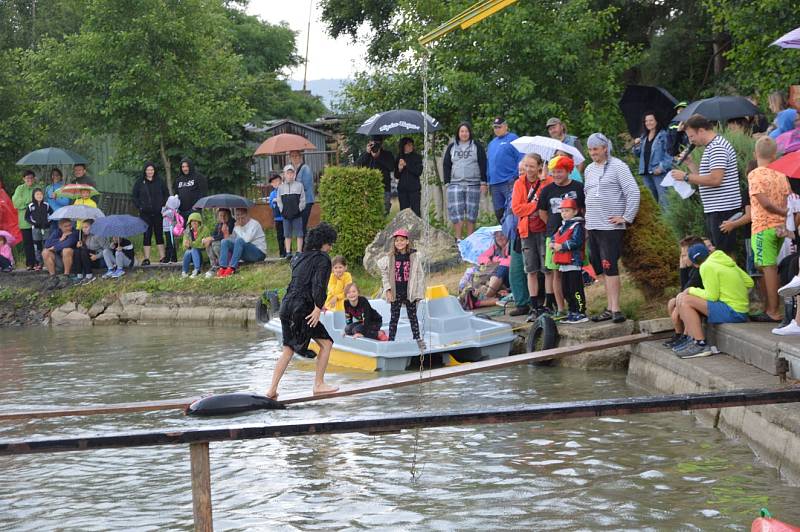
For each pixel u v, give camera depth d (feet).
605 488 25.95
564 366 44.01
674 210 45.29
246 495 26.96
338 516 24.73
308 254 37.17
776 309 35.53
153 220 80.74
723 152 37.11
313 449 31.68
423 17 79.46
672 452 29.12
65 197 82.94
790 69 60.90
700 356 35.50
